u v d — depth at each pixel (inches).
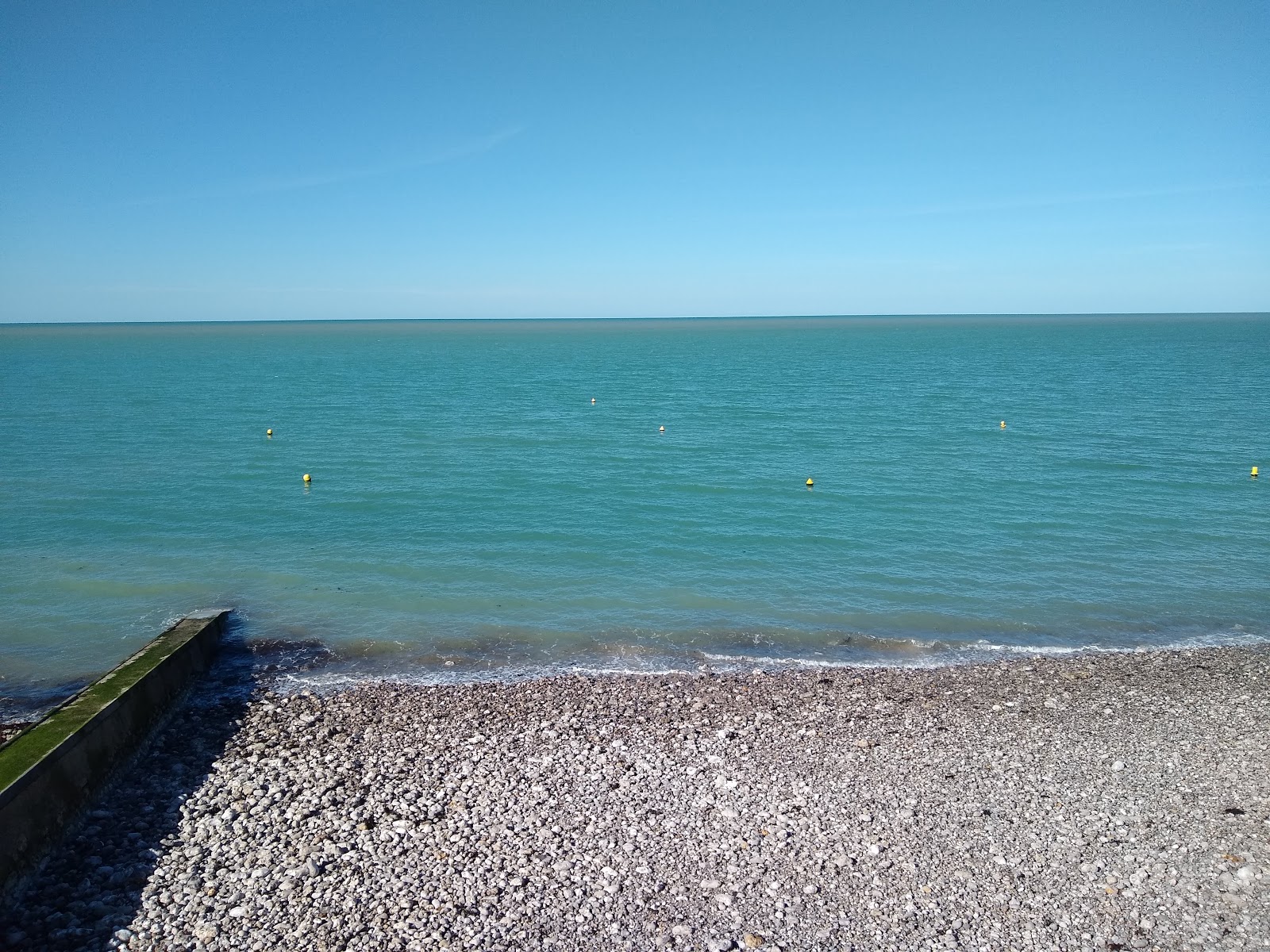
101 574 910.4
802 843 433.4
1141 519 1132.5
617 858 418.6
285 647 738.8
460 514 1151.0
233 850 427.8
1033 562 968.3
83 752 461.7
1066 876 406.6
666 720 590.2
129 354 4864.7
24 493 1236.5
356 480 1342.3
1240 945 360.8
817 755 533.6
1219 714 602.2
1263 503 1209.4
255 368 3708.2
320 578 906.7
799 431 1833.2
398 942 359.3
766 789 488.1
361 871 408.5
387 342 7283.5
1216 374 3154.5
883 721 589.6
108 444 1631.4
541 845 430.3
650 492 1275.8
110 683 538.9
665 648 742.5
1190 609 837.2
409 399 2449.6
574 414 2112.5
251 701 628.4
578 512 1162.0
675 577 918.4
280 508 1175.0
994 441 1695.4
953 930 369.4
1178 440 1685.5
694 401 2393.0
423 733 567.2
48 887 400.5
